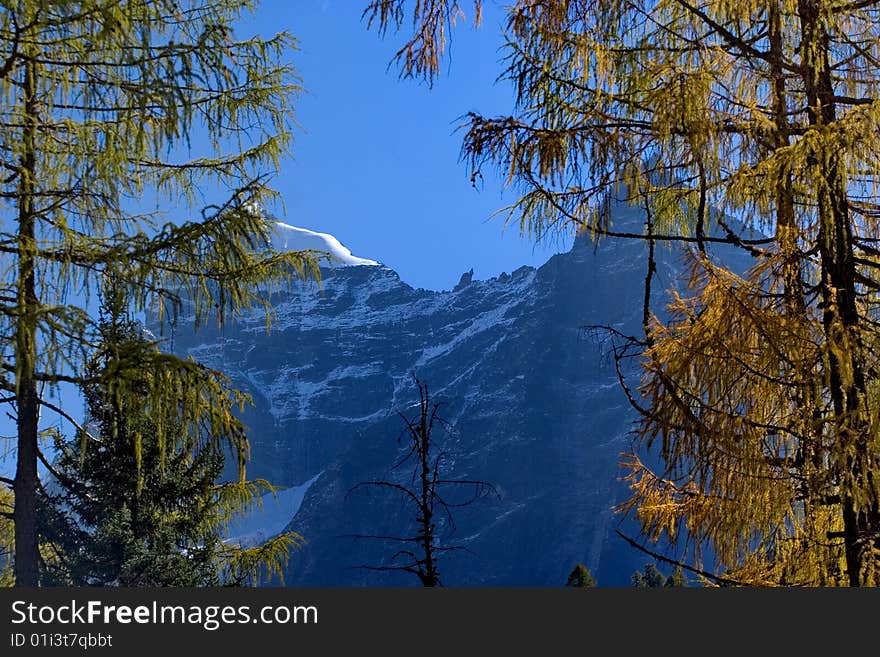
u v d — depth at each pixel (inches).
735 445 200.8
